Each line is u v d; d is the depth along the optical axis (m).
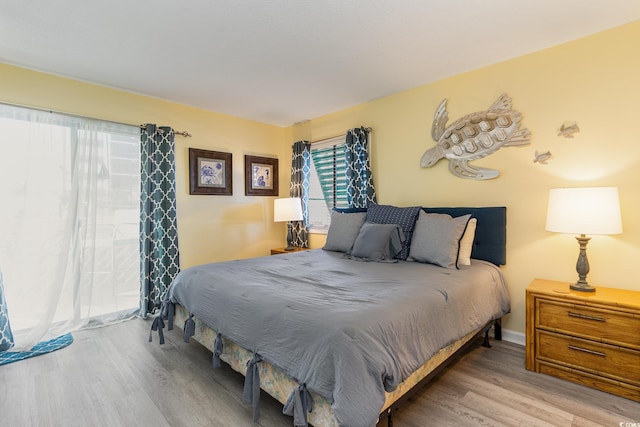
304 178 4.32
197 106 3.70
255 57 2.50
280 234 4.66
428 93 3.08
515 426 1.55
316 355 1.28
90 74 2.77
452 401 1.76
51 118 2.73
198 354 2.36
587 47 2.22
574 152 2.29
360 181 3.59
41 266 2.64
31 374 2.08
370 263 2.63
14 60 2.49
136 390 1.89
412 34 2.18
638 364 1.73
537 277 2.47
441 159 3.01
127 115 3.19
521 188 2.54
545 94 2.41
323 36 2.20
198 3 1.82
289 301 1.61
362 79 2.96
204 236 3.81
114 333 2.75
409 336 1.47
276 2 1.82
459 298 1.90
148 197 3.21
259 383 1.56
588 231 1.91
